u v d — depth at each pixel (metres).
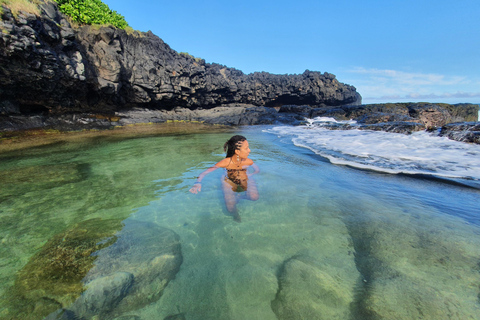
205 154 5.41
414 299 1.35
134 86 15.01
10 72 8.38
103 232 2.07
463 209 2.62
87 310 1.31
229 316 1.31
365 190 3.25
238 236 2.06
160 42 18.14
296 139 8.50
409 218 2.38
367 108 15.02
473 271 1.57
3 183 3.42
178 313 1.33
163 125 14.16
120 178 3.63
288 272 1.62
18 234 2.06
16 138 8.25
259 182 3.48
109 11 15.07
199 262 1.73
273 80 28.34
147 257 1.74
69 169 4.16
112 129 11.52
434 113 13.12
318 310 1.33
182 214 2.45
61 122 10.85
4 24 7.51
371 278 1.55
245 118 17.06
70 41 10.31
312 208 2.62
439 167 4.44
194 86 20.62
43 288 1.43
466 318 1.21
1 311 1.26
